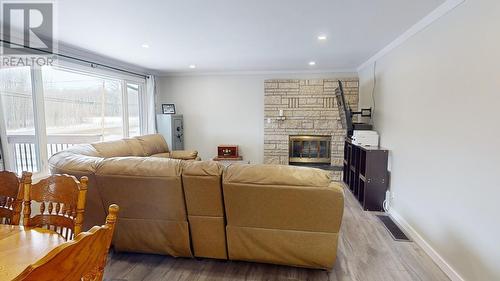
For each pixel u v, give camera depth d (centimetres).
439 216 241
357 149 424
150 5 235
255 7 241
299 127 580
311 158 589
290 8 244
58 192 146
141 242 235
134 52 412
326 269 218
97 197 230
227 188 203
